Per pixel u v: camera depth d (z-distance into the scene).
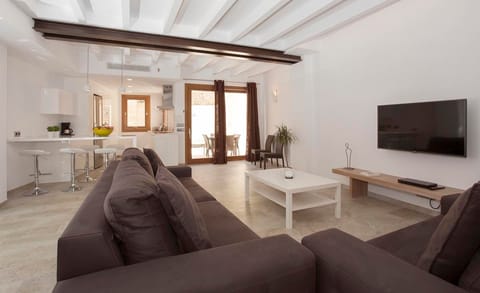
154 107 9.58
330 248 1.15
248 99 7.84
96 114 7.38
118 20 3.75
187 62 6.78
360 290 0.93
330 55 4.75
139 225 1.12
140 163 2.19
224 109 7.53
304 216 3.21
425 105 3.08
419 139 3.15
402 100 3.49
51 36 3.83
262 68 6.75
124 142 8.51
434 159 3.15
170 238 1.23
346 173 3.93
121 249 1.18
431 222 1.81
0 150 3.55
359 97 4.17
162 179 1.38
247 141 7.90
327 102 4.87
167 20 3.57
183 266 1.03
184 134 7.35
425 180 3.25
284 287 1.05
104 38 3.90
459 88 2.88
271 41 4.49
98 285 0.90
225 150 7.58
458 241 1.02
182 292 0.89
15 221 3.06
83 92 6.24
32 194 4.20
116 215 1.09
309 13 3.47
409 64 3.38
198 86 7.41
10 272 2.03
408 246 1.49
